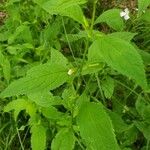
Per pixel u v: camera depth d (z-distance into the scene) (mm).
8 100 533
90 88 479
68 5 266
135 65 233
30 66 531
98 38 253
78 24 617
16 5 630
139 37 611
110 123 267
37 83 271
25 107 426
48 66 281
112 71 471
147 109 452
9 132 519
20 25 588
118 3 698
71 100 365
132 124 438
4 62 504
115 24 439
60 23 596
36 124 413
